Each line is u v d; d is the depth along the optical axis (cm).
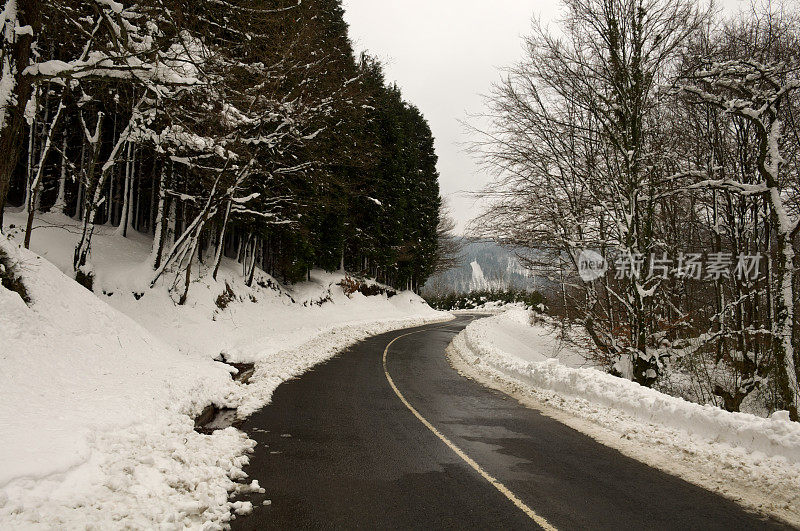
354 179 3700
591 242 1454
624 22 1290
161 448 558
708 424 717
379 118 4200
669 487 555
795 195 1420
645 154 1312
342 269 4288
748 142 1435
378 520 450
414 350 2130
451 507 484
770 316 1395
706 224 1695
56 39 1303
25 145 2097
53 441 468
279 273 3553
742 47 1384
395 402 1030
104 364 855
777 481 558
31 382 663
